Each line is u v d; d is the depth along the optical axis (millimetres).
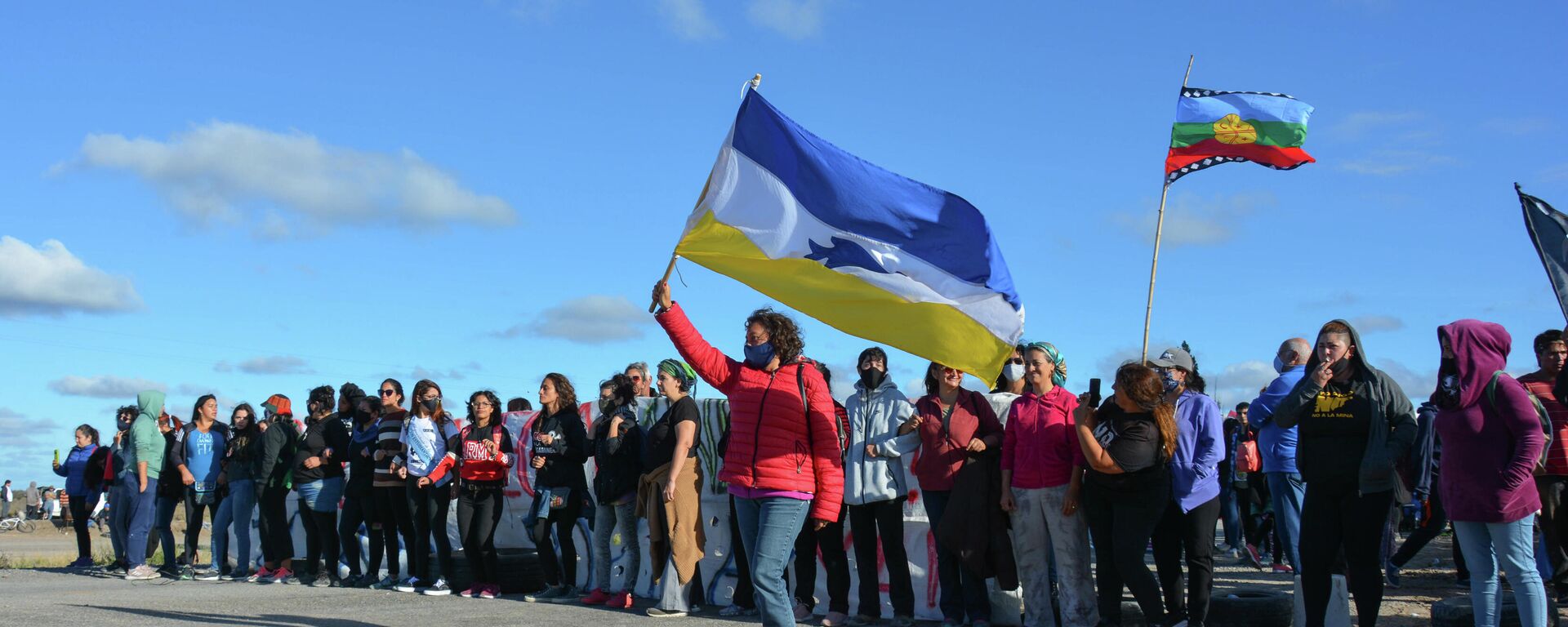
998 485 7605
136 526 12383
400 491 10672
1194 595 6906
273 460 11688
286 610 8945
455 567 10133
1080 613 7258
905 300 6957
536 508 9844
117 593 10602
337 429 11312
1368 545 6180
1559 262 6660
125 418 13586
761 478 6234
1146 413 6828
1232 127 10664
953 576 7867
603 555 9352
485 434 9969
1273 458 8297
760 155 7055
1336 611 6270
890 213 7078
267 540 12117
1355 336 6277
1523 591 5770
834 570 8172
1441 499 6184
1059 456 7344
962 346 6895
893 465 7949
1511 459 5812
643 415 9812
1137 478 6738
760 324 6527
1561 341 8188
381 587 10750
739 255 6840
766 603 6121
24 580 12227
